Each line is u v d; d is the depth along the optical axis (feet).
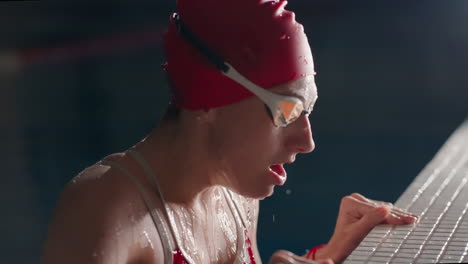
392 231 5.32
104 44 41.65
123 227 4.54
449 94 34.04
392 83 35.76
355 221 6.15
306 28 42.91
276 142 4.75
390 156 26.89
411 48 39.50
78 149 28.19
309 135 4.78
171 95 5.06
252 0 4.65
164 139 4.98
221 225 5.40
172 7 45.14
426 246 4.79
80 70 38.27
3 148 27.71
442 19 41.63
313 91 4.84
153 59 39.83
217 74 4.66
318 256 6.11
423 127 30.19
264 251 19.36
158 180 4.89
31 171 25.36
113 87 36.24
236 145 4.79
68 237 4.47
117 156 4.96
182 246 4.83
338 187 23.86
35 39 41.63
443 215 5.82
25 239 19.65
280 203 22.33
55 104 33.42
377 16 43.50
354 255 4.61
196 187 5.00
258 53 4.60
